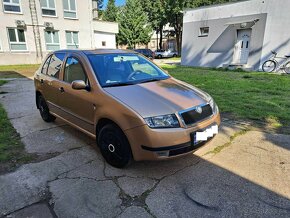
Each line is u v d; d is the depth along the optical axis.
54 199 2.46
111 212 2.27
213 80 9.42
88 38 22.83
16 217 2.21
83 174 2.91
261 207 2.31
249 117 4.81
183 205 2.35
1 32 18.00
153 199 2.44
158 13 32.97
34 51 19.86
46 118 4.80
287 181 2.71
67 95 3.75
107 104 2.93
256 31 13.01
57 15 20.36
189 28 16.72
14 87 9.16
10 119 5.09
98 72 3.35
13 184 2.71
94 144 3.78
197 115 2.84
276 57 12.46
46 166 3.10
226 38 14.59
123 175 2.88
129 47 36.97
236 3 13.59
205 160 3.20
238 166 3.04
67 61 3.96
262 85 8.20
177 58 30.44
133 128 2.63
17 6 18.36
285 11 11.70
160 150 2.57
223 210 2.28
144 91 3.06
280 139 3.80
